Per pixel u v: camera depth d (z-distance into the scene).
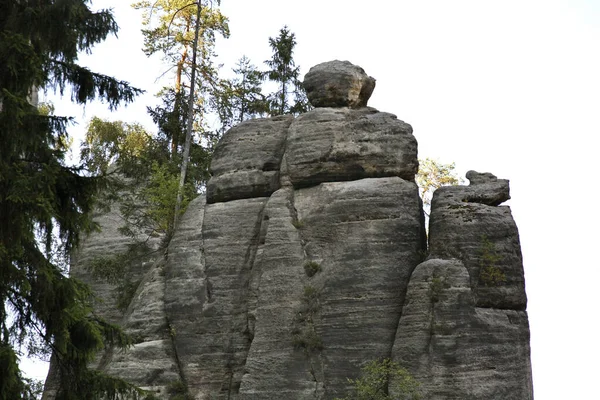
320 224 44.62
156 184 56.53
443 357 40.28
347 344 42.47
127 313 47.41
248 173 47.47
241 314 45.41
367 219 44.03
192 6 62.78
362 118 46.22
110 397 27.39
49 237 26.73
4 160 25.62
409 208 44.19
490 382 40.22
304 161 45.97
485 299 42.09
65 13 26.84
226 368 44.78
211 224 47.19
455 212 43.53
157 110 61.62
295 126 46.81
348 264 43.50
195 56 59.72
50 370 40.50
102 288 53.16
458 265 41.69
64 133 26.88
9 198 24.86
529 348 42.09
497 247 42.81
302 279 43.91
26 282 25.31
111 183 27.73
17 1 27.33
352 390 41.75
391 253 43.44
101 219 55.81
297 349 42.91
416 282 41.69
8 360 24.08
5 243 25.34
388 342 42.16
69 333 26.59
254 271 45.38
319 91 47.53
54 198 26.16
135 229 55.62
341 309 43.00
